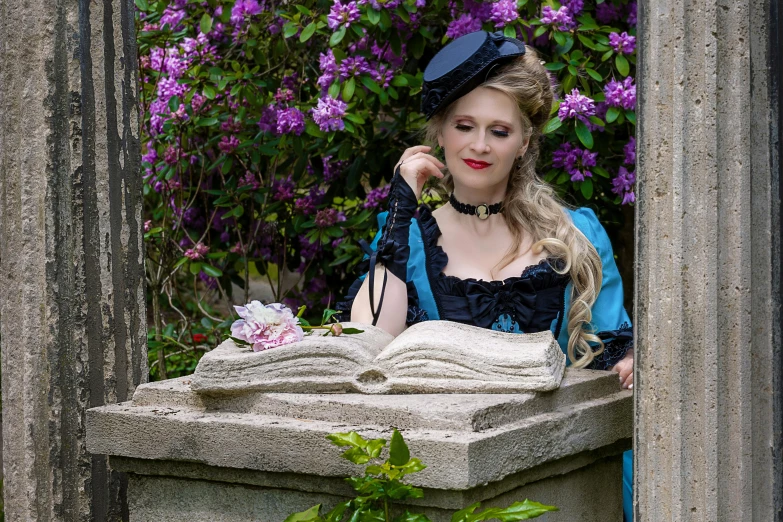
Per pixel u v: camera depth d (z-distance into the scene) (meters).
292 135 3.33
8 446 2.35
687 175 1.77
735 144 1.75
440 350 1.93
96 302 2.30
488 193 2.52
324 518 1.78
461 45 2.40
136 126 2.38
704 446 1.77
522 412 1.86
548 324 2.42
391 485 1.69
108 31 2.30
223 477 1.93
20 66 2.25
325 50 3.50
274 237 3.77
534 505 1.65
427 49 3.45
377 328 2.20
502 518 1.64
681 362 1.78
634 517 1.89
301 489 1.86
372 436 1.74
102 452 2.01
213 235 3.90
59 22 2.23
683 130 1.76
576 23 3.08
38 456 2.30
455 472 1.66
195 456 1.91
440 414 1.75
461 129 2.40
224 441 1.88
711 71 1.74
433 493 1.73
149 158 3.71
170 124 3.52
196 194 3.62
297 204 3.53
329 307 3.69
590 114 2.80
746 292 1.76
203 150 3.62
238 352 1.99
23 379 2.30
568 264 2.40
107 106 2.30
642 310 1.84
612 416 2.09
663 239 1.80
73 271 2.27
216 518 1.96
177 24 3.38
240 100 3.35
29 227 2.27
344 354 1.96
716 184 1.75
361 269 2.56
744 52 1.73
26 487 2.32
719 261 1.75
